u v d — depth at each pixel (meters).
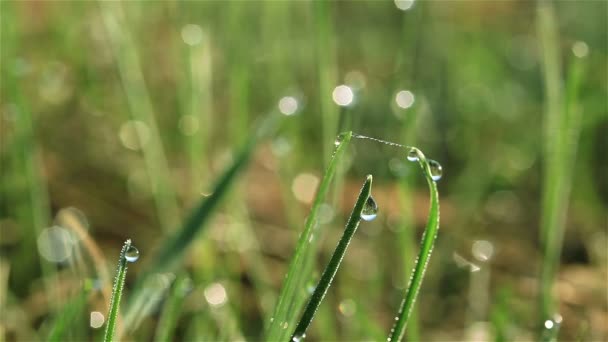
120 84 0.53
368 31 0.70
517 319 0.35
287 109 0.35
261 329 0.36
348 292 0.33
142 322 0.32
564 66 0.61
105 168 0.48
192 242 0.29
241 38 0.48
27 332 0.33
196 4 0.55
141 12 0.58
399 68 0.41
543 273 0.30
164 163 0.40
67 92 0.53
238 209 0.36
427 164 0.23
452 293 0.40
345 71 0.64
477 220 0.47
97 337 0.30
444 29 0.69
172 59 0.59
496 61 0.65
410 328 0.29
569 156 0.31
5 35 0.43
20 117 0.35
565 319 0.37
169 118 0.52
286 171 0.39
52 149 0.49
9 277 0.37
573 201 0.48
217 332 0.31
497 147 0.55
